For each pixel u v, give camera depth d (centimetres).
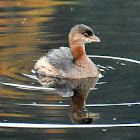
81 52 1525
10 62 1622
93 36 1541
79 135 1109
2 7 2153
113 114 1193
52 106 1238
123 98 1284
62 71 1505
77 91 1349
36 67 1566
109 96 1302
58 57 1570
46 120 1167
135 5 2167
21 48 1755
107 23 1981
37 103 1255
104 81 1430
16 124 1150
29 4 2192
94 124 1152
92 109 1220
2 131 1121
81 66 1509
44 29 1928
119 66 1574
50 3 2203
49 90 1359
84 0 2242
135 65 1577
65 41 1814
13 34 1889
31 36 1867
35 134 1108
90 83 1425
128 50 1728
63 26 1948
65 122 1158
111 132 1121
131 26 1947
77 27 1537
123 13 2075
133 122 1156
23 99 1279
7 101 1264
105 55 1692
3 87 1370
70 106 1238
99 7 2144
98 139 1089
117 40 1825
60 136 1102
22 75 1495
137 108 1220
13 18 2038
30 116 1184
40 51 1728
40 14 2078
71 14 2072
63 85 1412
